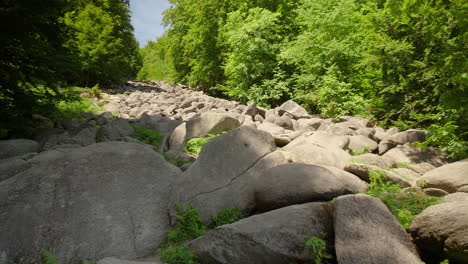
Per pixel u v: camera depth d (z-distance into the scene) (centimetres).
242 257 299
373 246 262
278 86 1736
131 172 446
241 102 2088
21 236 328
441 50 869
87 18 2189
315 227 302
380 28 1060
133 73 4509
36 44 697
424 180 460
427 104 913
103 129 803
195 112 1453
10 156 572
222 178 449
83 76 2233
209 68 2866
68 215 364
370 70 1371
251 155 479
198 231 379
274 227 301
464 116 582
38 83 791
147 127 1070
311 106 1622
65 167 413
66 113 1069
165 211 422
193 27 2947
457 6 544
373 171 471
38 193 371
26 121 760
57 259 326
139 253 364
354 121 1023
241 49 1912
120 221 385
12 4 603
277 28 2008
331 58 1496
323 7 1598
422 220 287
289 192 374
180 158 659
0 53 685
